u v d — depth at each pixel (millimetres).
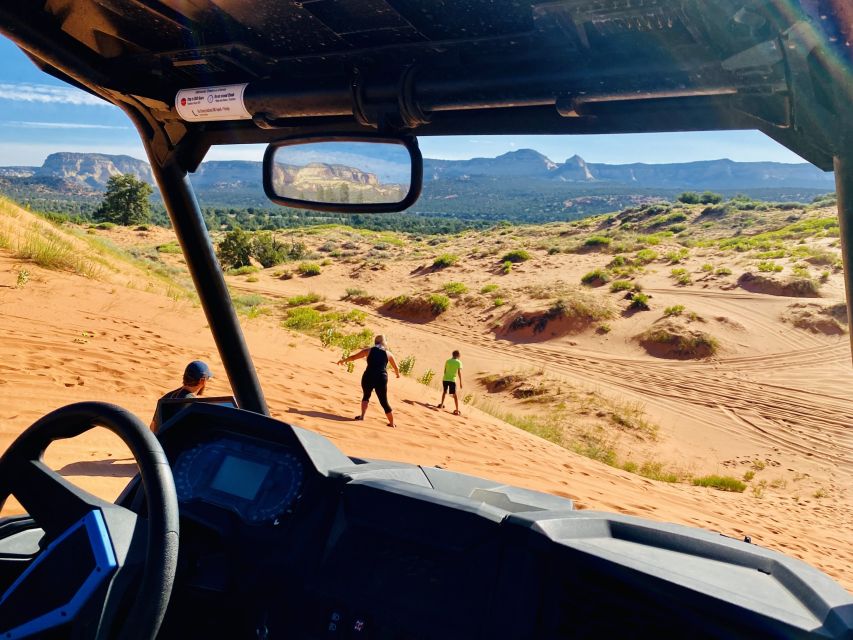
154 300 14891
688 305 35875
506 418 17844
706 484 16609
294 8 2047
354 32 2123
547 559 1583
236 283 51125
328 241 86938
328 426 9141
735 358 30188
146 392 8000
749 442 21188
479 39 2004
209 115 2500
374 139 2283
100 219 107188
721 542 1783
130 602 1494
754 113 1761
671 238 69562
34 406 6547
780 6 1518
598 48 1889
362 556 1785
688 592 1422
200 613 1890
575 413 22234
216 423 2100
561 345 33156
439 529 1700
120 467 5578
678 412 23438
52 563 1429
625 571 1482
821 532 11883
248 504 1915
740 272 41656
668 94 1801
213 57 2367
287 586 1821
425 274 53281
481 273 51312
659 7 1662
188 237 2893
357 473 1949
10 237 16172
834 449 20844
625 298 38000
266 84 2365
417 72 2104
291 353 14523
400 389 14609
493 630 1588
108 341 10320
